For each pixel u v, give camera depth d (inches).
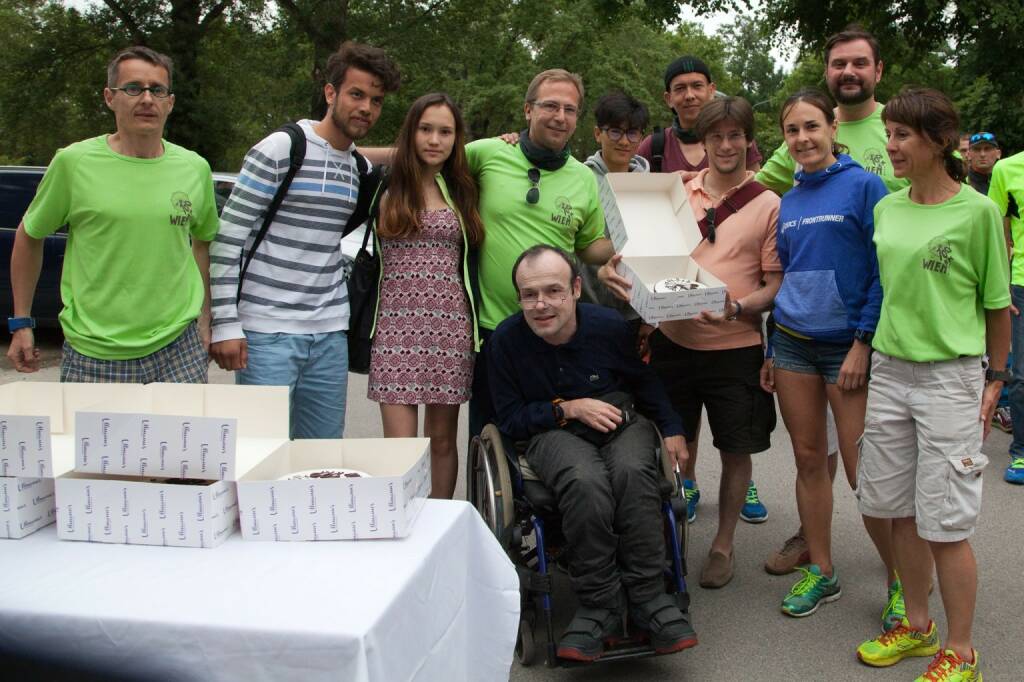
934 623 122.0
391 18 877.8
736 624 133.0
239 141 948.0
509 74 1015.0
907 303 109.0
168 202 116.5
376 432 242.8
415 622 69.4
